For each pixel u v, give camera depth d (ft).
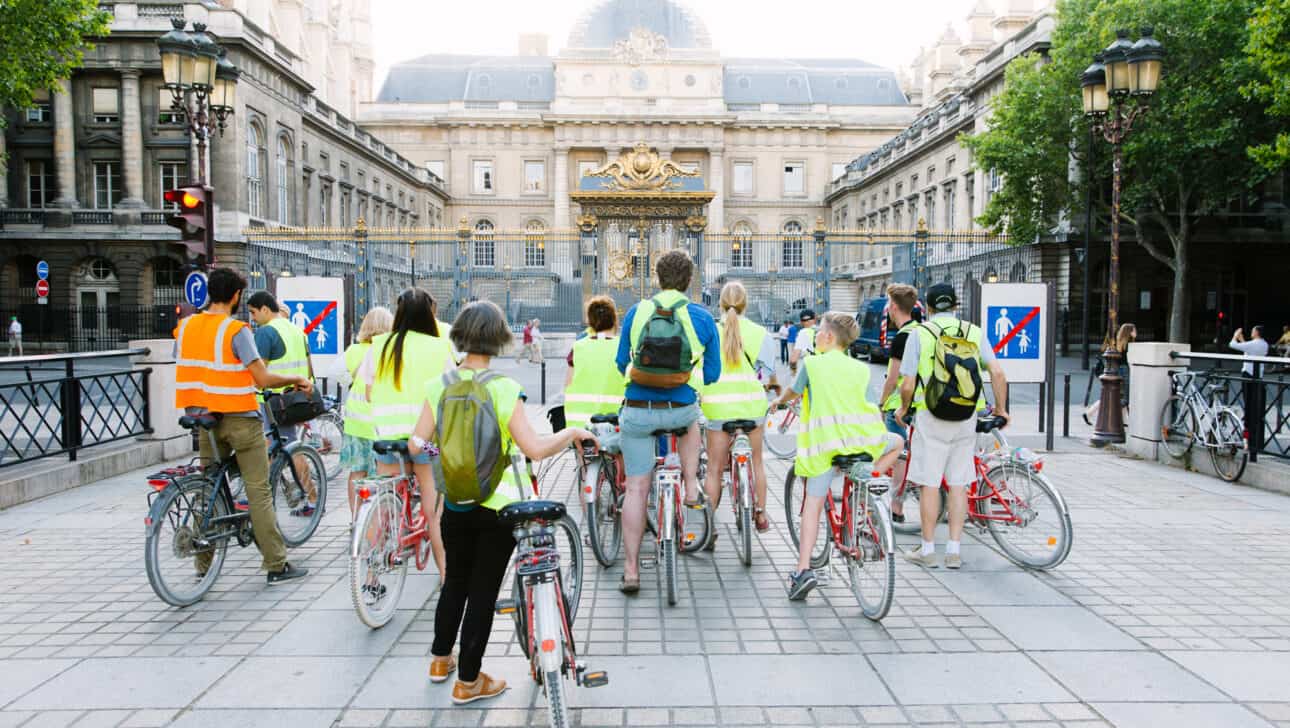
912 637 16.76
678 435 19.67
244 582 20.35
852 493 18.48
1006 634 16.90
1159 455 36.86
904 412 21.12
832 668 15.25
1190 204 118.83
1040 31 124.16
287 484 23.34
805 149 253.44
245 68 131.13
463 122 250.37
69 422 31.65
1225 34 92.89
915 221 187.32
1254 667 15.28
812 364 18.86
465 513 13.83
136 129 131.13
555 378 77.87
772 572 21.33
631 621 17.76
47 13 86.48
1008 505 21.75
